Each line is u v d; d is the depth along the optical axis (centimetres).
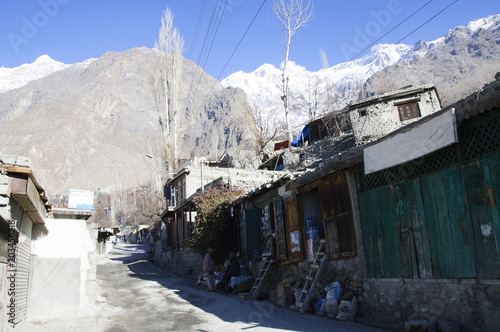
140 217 7025
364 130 2067
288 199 1327
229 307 1188
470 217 686
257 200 1627
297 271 1260
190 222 2477
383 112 2053
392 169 877
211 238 1794
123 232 7694
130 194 9025
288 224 1327
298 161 3002
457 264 706
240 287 1431
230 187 2044
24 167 833
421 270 785
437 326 709
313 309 1050
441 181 750
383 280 881
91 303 1252
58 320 1031
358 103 2102
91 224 2655
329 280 1073
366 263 939
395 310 841
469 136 698
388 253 872
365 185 963
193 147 16825
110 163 17000
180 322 1011
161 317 1093
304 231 1247
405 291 819
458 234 707
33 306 1091
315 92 4125
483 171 668
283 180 1365
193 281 1973
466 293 687
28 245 1059
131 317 1106
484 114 664
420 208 795
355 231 981
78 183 14775
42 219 1097
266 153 4244
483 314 657
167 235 3192
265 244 1547
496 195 643
